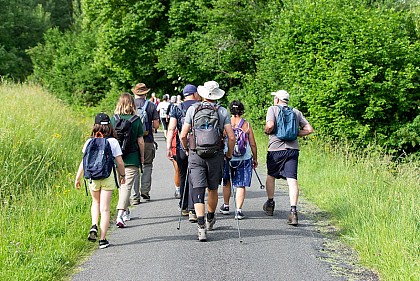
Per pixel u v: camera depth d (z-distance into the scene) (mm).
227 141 7828
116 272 5984
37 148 11406
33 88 19859
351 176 10703
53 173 10680
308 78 19203
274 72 22516
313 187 10742
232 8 27922
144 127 9836
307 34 19375
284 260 6316
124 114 8383
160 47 33469
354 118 18734
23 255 6203
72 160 12156
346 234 7383
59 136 12719
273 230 7746
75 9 58875
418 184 10375
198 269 6000
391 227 6688
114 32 33062
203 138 7004
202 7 30938
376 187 9445
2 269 5684
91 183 7082
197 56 30391
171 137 8461
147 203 9953
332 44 18719
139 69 34312
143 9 32750
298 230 7754
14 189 9227
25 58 51250
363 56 18125
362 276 5766
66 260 6289
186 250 6750
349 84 17875
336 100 18469
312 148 15281
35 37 52531
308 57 19375
